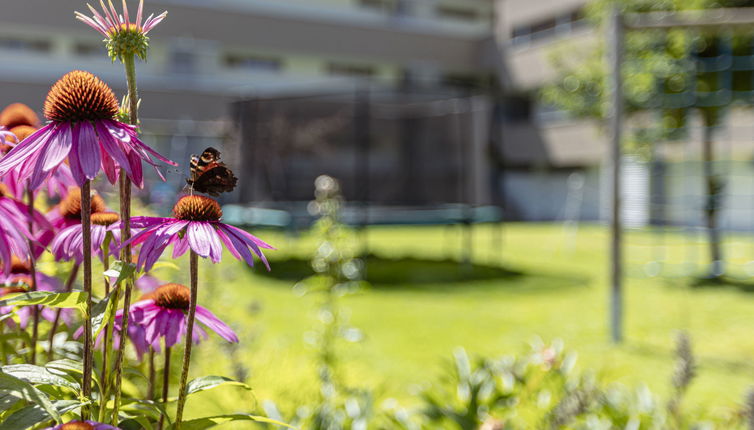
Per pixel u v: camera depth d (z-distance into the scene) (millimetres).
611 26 4770
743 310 5859
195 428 828
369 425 2029
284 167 14758
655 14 4758
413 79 21969
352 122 17328
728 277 8055
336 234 3354
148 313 965
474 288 7082
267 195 13633
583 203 18812
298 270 8180
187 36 20156
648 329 5000
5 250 936
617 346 4449
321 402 2199
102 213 1107
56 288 1176
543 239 13383
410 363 3885
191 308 823
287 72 21953
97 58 19484
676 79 8172
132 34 789
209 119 19547
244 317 3521
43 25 18750
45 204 1354
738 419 1736
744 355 4223
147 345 1031
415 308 5855
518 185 20719
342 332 3037
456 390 2188
